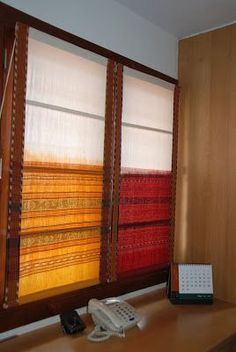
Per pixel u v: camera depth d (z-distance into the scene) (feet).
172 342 4.47
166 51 6.77
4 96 4.34
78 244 5.13
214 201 6.34
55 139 4.79
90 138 5.25
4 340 4.36
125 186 5.87
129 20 6.00
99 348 4.25
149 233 6.34
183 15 6.12
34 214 4.58
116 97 5.64
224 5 5.74
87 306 5.23
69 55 4.94
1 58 4.33
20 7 4.48
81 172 5.13
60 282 4.91
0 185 4.32
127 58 5.90
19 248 4.38
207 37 6.58
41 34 4.56
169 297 6.02
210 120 6.46
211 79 6.48
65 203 4.94
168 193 6.75
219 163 6.30
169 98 6.72
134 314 4.93
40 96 4.61
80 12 5.21
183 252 6.75
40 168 4.61
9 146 4.30
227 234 6.13
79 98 5.09
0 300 4.28
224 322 5.19
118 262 5.77
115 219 5.65
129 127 5.93
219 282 6.19
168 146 6.73
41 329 4.73
